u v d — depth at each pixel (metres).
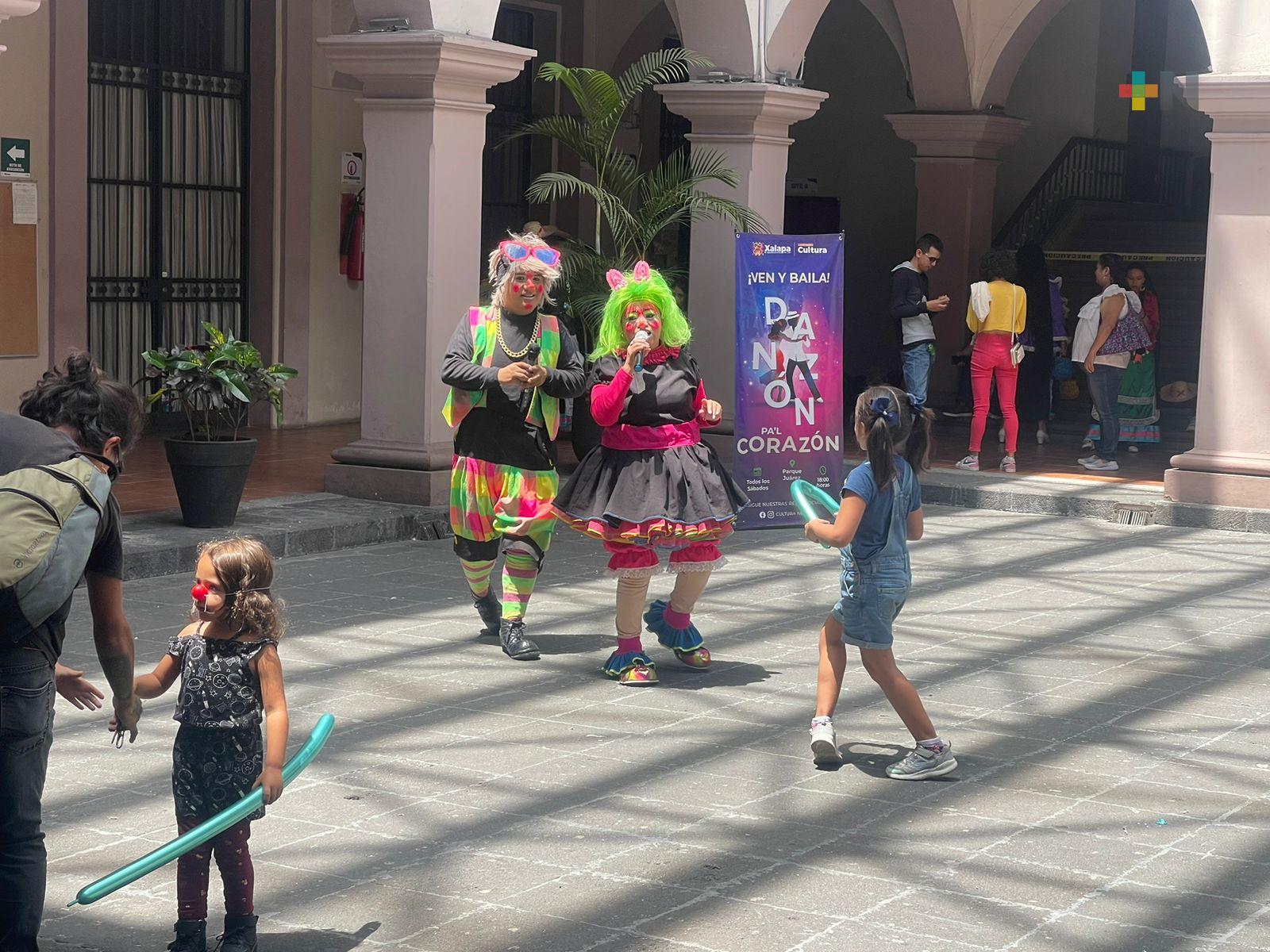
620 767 5.64
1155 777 5.65
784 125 13.09
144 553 8.62
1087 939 4.16
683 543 6.74
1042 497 11.91
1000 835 4.99
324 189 15.05
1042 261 15.22
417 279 10.60
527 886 4.49
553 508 6.89
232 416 9.66
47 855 4.40
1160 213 22.84
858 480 5.47
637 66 12.66
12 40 12.01
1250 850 4.90
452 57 10.31
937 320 18.16
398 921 4.23
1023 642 7.77
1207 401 11.49
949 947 4.10
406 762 5.66
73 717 6.09
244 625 3.84
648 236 12.64
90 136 13.25
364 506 10.45
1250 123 11.07
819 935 4.17
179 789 3.89
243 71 14.46
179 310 14.16
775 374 10.91
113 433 3.78
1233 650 7.68
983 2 17.47
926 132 17.73
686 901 4.39
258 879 4.53
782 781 5.53
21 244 12.20
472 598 8.47
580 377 7.30
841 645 5.76
